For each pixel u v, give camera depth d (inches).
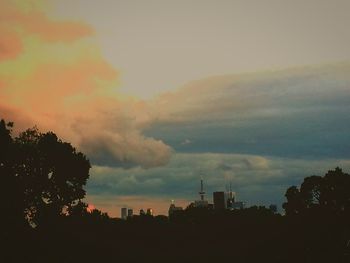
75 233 3368.6
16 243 2383.1
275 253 3356.3
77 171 3371.1
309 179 3526.1
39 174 3223.4
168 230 4493.1
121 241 4146.2
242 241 4205.2
